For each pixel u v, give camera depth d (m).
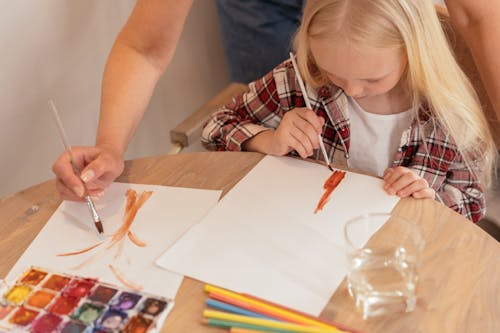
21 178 1.54
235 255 0.87
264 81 1.26
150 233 0.92
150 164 1.08
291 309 0.77
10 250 0.92
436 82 1.06
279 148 1.08
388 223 0.88
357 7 0.96
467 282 0.81
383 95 1.19
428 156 1.17
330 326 0.74
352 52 0.98
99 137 1.08
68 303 0.80
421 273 0.82
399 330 0.75
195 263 0.86
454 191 1.15
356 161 1.24
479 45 1.04
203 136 1.26
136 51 1.15
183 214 0.96
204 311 0.78
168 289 0.82
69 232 0.94
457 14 1.04
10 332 0.76
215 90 2.12
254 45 1.80
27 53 1.45
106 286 0.82
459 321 0.75
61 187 0.99
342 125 1.20
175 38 1.14
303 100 1.23
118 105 1.11
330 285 0.81
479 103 1.15
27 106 1.49
